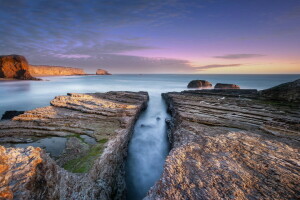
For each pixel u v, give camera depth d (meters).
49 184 6.42
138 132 24.42
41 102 42.84
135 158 18.41
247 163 9.55
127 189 14.45
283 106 24.06
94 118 21.19
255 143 12.11
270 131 14.59
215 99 31.42
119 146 15.63
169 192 7.59
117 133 17.27
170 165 9.43
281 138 13.15
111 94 40.16
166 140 22.36
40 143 15.27
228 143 12.14
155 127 26.55
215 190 7.54
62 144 15.07
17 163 6.03
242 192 7.38
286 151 10.90
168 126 26.25
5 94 54.38
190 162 9.71
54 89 69.88
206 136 13.48
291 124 16.20
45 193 5.97
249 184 7.86
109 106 26.06
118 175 13.99
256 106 24.36
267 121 17.36
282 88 28.67
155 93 63.72
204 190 7.57
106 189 11.06
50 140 15.84
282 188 7.55
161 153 19.48
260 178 8.25
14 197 4.79
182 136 14.86
